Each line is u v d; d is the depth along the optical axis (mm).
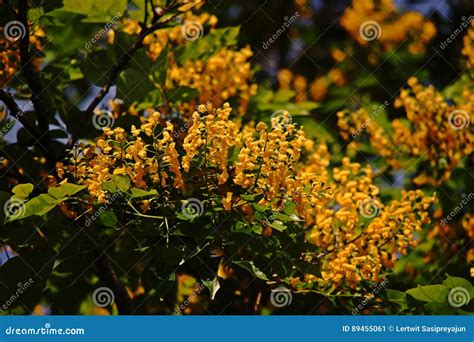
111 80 6902
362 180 6449
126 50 7066
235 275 6684
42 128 6602
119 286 6492
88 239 5715
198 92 7000
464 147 7770
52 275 6137
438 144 7812
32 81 6512
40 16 6852
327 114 9227
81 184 5652
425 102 7797
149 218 5578
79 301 6805
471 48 8703
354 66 9914
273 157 5473
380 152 8094
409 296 6270
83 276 6438
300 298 6461
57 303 6762
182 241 5625
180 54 7387
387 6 10164
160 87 6977
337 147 8281
